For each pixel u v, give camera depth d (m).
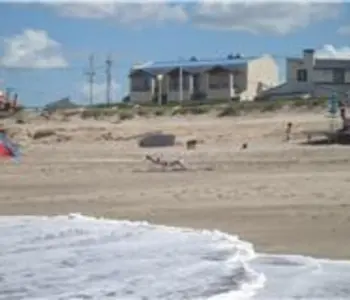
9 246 44.38
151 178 78.06
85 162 102.69
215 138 130.25
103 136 143.25
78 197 65.38
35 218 55.00
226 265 36.44
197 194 62.59
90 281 35.22
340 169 79.62
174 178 76.94
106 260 39.78
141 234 46.56
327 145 111.06
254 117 149.62
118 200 62.22
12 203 63.50
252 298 30.47
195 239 43.44
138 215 54.06
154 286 33.50
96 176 83.06
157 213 54.25
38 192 70.31
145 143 128.38
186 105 182.25
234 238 42.75
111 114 174.00
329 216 48.09
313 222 46.22
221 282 33.38
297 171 78.88
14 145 122.25
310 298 30.16
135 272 36.56
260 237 42.59
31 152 122.06
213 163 92.94
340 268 34.81
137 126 150.62
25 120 175.12
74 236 47.09
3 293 33.34
